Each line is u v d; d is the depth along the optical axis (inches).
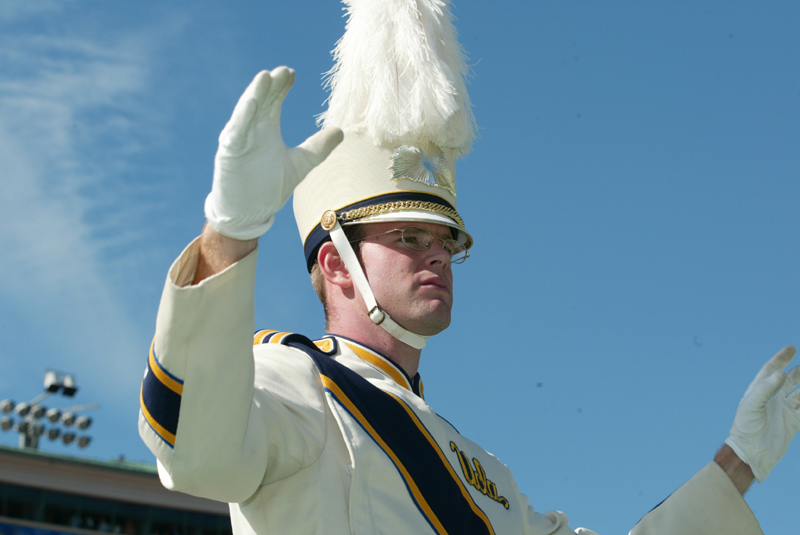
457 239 153.7
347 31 155.9
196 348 99.2
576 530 157.4
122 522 752.3
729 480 156.3
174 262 99.5
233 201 97.7
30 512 724.0
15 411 893.2
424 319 142.0
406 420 129.1
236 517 123.7
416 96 149.7
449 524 124.6
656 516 158.2
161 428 100.3
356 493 117.6
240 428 102.5
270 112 99.3
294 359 127.2
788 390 160.6
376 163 148.8
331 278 148.6
